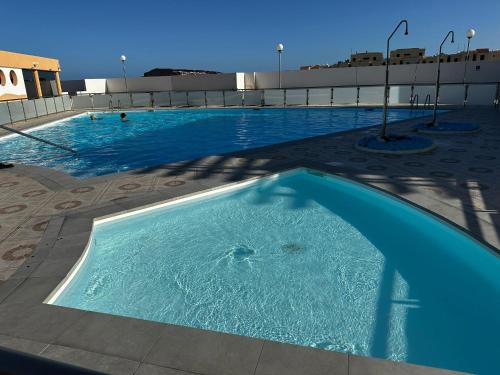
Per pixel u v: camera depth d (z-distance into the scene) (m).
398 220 7.73
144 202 7.95
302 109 29.91
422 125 16.62
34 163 14.45
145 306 5.10
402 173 9.62
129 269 6.01
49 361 0.92
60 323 3.89
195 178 9.75
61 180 9.81
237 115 28.55
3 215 7.33
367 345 4.38
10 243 6.05
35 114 26.12
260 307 5.09
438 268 5.94
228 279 5.74
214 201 8.88
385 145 12.48
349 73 38.16
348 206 8.47
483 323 4.73
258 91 31.89
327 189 9.58
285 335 4.57
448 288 5.42
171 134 21.03
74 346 3.53
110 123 25.78
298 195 9.20
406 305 5.07
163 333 3.67
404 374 3.03
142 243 6.88
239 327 4.71
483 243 5.73
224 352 3.37
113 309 5.03
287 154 12.41
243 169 10.58
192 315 4.94
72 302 5.08
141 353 3.40
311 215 8.04
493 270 5.57
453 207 7.08
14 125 22.92
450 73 33.69
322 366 3.16
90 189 8.96
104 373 0.88
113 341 3.58
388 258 6.28
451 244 6.46
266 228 7.46
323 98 30.66
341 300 5.20
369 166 10.45
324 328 4.67
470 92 26.47
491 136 14.48
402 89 28.89
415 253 6.42
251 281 5.69
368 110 28.14
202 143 18.28
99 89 44.22
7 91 28.92
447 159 10.95
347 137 15.33
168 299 5.26
